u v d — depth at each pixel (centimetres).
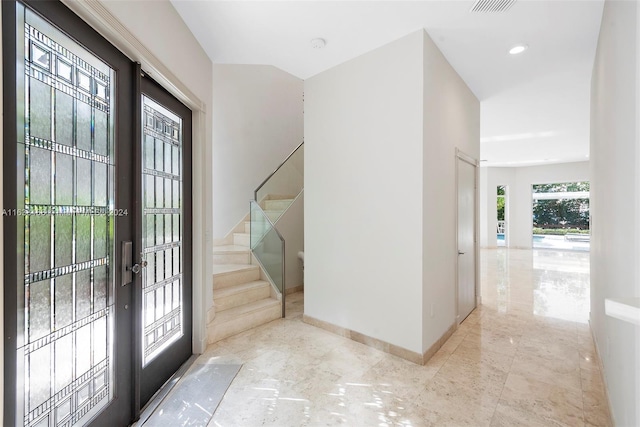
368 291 283
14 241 112
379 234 274
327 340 296
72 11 136
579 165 906
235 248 452
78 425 142
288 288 482
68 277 138
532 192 1000
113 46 164
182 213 252
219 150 517
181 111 249
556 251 939
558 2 213
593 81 299
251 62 301
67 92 137
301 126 638
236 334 310
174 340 238
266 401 201
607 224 207
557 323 340
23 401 115
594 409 192
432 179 264
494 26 242
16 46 112
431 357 260
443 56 287
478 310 386
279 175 532
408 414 188
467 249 361
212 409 193
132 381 181
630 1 142
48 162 127
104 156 160
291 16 230
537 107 430
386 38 259
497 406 195
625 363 149
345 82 301
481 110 443
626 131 151
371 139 279
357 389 214
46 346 126
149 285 208
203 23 238
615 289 179
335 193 311
